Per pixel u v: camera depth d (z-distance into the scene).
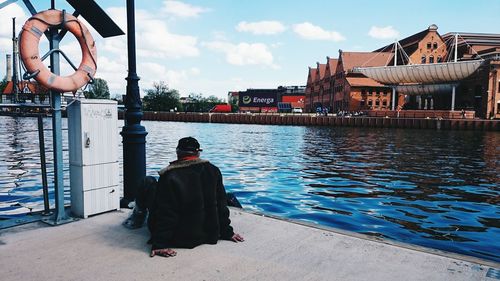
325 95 99.44
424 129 61.50
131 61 4.93
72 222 4.32
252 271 3.10
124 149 5.03
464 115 60.53
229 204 5.38
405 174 16.66
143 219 4.15
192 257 3.36
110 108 4.65
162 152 25.33
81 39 4.21
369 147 31.27
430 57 77.06
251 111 125.75
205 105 125.50
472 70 61.34
